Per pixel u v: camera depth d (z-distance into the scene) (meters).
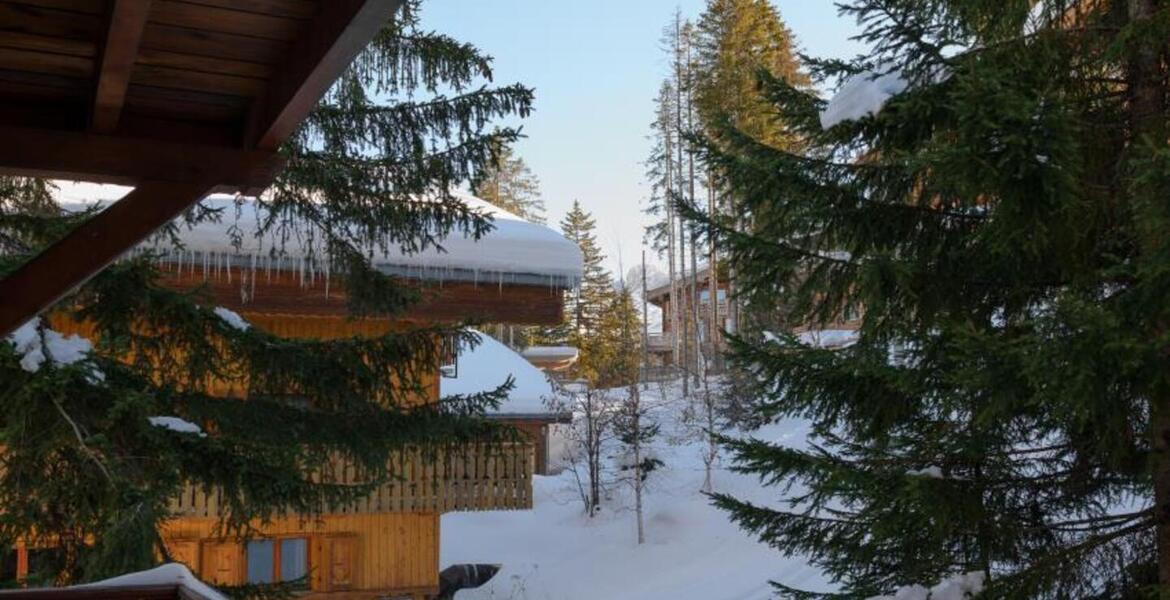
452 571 21.78
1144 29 5.97
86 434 7.20
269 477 8.27
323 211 9.48
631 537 23.48
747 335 8.48
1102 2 6.89
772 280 7.79
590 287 45.94
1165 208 5.28
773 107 8.70
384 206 9.33
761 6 37.53
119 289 8.02
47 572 7.63
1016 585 6.71
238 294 13.34
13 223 8.02
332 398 8.89
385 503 14.54
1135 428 6.59
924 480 6.69
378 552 15.57
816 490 8.01
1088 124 6.28
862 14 7.11
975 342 5.83
